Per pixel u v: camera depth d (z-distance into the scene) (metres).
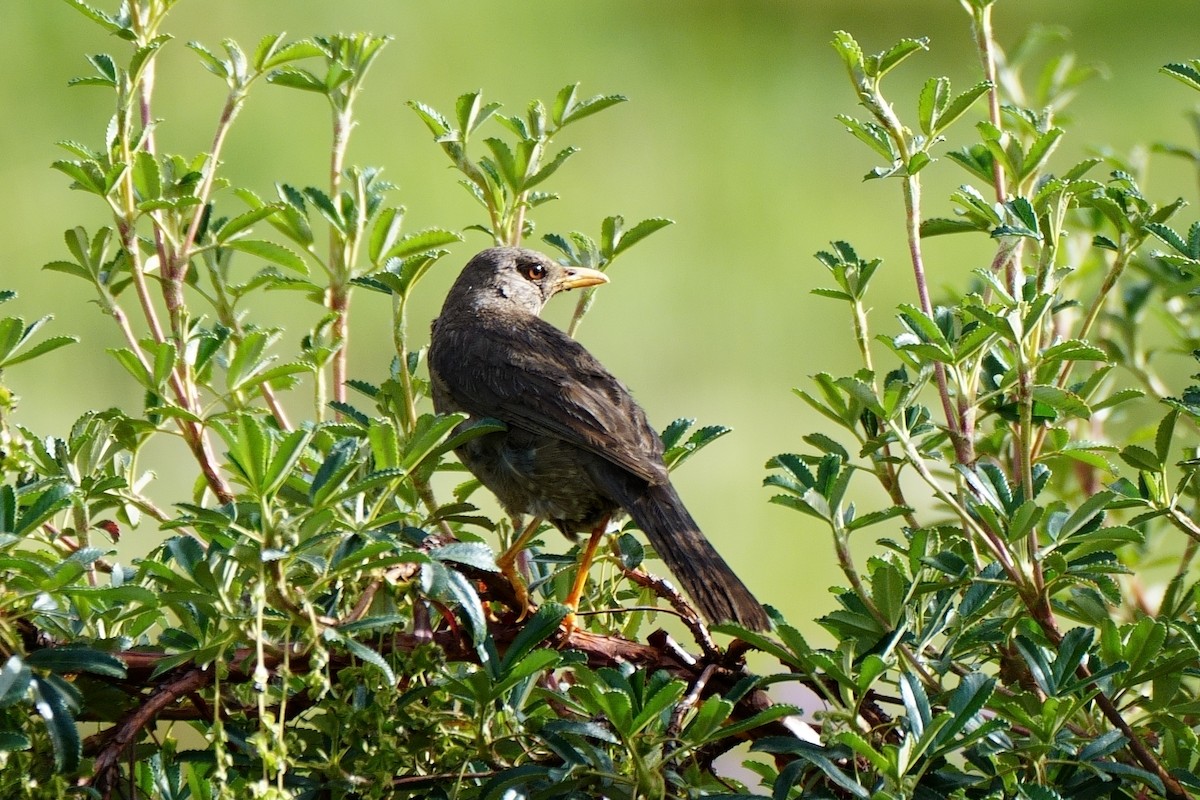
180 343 7.80
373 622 5.46
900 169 7.19
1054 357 6.66
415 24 28.34
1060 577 6.48
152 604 5.61
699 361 20.67
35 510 5.56
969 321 7.20
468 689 5.63
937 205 22.19
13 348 6.37
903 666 6.25
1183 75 7.02
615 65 27.80
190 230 7.97
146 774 6.38
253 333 7.46
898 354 7.36
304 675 5.78
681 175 24.42
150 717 5.51
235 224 7.98
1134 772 5.75
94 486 6.36
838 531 6.68
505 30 28.70
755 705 6.23
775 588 16.33
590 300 8.99
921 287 7.30
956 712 5.46
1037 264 7.24
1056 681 6.02
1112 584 6.66
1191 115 10.73
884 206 23.67
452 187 23.08
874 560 6.75
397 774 5.82
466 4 29.59
